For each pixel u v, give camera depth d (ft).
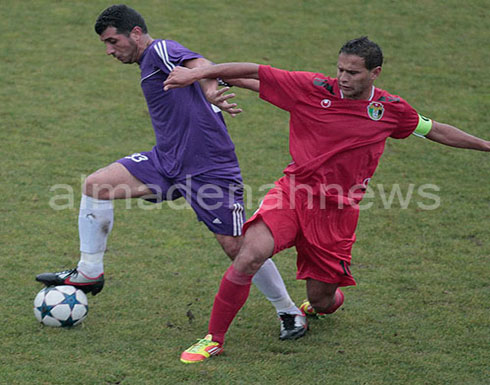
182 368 47.39
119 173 53.36
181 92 51.90
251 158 95.20
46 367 46.62
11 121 102.58
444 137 50.08
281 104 49.29
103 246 54.65
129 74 122.21
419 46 136.26
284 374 47.24
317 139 48.88
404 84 121.39
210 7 149.38
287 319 53.98
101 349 49.73
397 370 48.37
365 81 46.96
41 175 86.89
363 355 50.57
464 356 50.67
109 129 102.17
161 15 143.13
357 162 49.26
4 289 59.06
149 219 77.87
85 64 124.36
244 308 58.85
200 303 58.65
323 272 51.49
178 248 70.54
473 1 156.87
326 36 137.90
